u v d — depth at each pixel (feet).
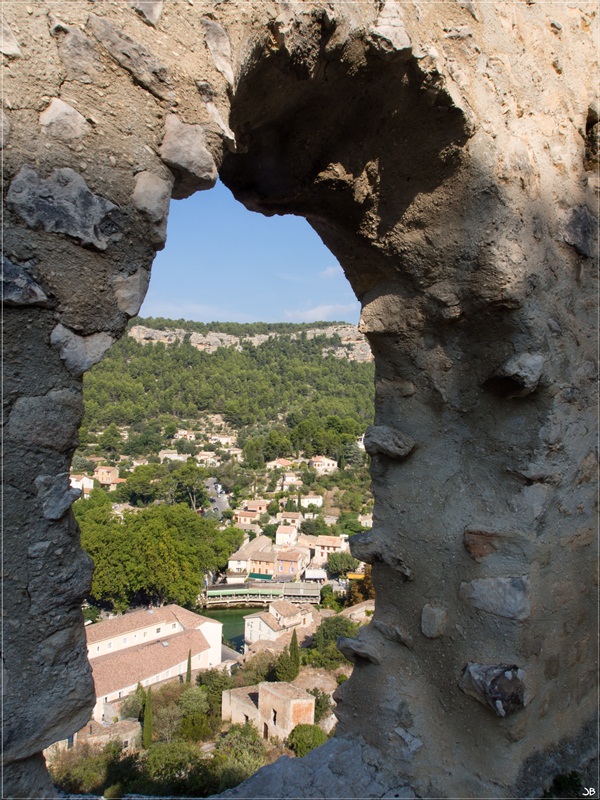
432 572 8.95
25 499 4.74
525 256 7.82
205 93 5.69
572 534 8.73
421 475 9.35
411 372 9.45
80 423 5.10
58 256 4.84
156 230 5.44
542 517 8.14
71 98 4.88
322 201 8.88
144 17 5.30
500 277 7.66
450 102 7.11
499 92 7.89
